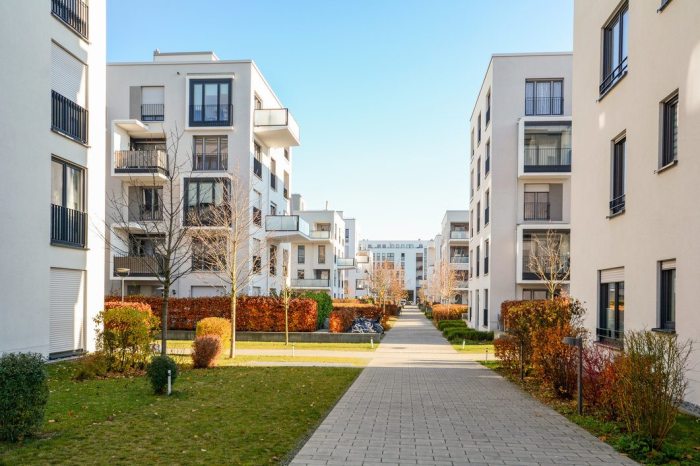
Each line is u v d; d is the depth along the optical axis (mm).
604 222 12312
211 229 21391
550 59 27688
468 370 14141
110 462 5316
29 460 5320
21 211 12266
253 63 28672
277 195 34125
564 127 26875
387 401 9430
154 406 8180
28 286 12430
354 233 89938
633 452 6152
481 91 32031
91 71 15227
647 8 10195
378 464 5691
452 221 59062
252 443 6176
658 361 6582
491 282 27672
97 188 15477
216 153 28297
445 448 6363
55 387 9766
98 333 11719
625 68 11539
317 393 9891
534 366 10930
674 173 9008
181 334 24828
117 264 26484
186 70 28484
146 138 28969
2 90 11727
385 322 35938
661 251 9445
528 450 6320
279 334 24578
